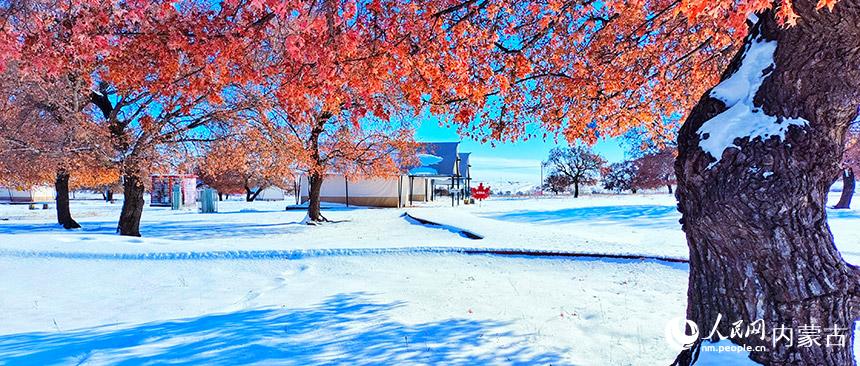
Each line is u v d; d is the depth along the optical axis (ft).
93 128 46.52
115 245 37.88
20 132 48.75
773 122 10.02
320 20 10.52
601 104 21.56
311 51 11.48
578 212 92.22
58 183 69.87
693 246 11.34
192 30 12.72
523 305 22.26
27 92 44.45
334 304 21.77
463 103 18.97
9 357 13.76
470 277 29.55
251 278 30.09
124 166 48.60
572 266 32.78
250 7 12.48
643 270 31.19
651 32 20.36
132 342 15.12
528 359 14.64
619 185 241.55
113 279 29.50
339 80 13.29
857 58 9.52
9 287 27.20
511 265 33.40
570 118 22.54
